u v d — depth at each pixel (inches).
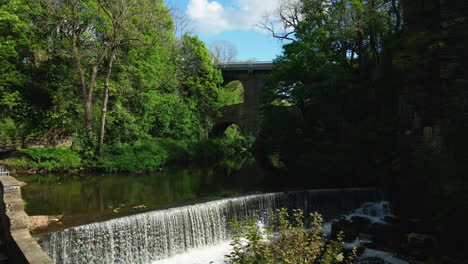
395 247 482.0
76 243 440.1
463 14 533.3
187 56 1753.2
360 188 703.1
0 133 1018.1
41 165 1008.9
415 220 518.0
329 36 993.5
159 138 1438.2
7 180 356.8
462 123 506.3
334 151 847.7
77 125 1177.4
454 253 434.6
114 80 1273.4
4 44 1034.1
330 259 307.6
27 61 1237.7
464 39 526.6
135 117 1304.1
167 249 514.3
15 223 330.3
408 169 604.7
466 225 435.2
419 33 598.5
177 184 882.1
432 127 570.6
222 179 964.6
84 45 1145.4
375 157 742.5
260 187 824.9
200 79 1768.0
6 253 338.0
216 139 1784.0
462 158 483.2
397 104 760.3
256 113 1898.4
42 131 1154.0
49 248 415.8
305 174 938.7
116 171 1088.8
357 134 799.1
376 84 840.3
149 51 1353.3
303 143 952.9
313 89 906.7
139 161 1165.1
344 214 687.1
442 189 478.3
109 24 1114.1
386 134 743.7
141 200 689.0
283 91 1041.5
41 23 1045.8
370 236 520.4
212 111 1940.2
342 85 920.3
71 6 1056.2
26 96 1157.7
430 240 459.5
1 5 1015.6
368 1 959.0
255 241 299.6
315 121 981.2
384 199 691.4
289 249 293.1
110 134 1224.2
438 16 591.5
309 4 1116.5
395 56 645.3
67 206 633.6
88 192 768.9
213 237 569.3
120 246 474.3
